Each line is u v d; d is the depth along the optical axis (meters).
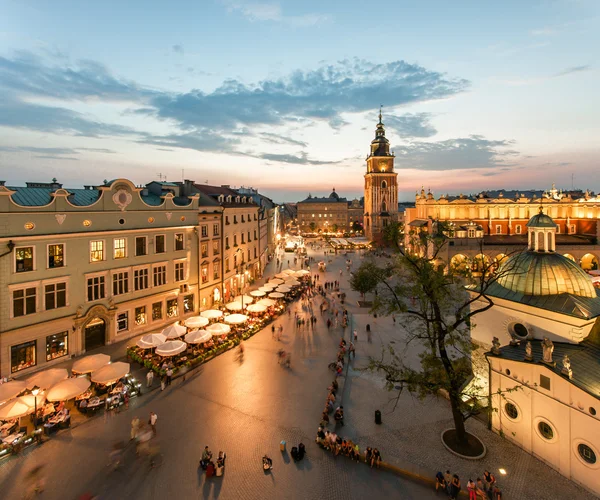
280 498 17.22
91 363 26.31
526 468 19.20
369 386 28.39
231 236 54.41
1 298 26.28
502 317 24.78
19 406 20.98
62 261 30.03
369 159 133.25
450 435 21.94
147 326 37.69
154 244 37.94
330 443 20.50
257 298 52.88
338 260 100.06
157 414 23.78
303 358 33.12
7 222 26.34
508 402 21.45
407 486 18.12
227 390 27.06
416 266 22.00
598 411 16.81
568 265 23.28
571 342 21.00
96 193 36.38
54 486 17.42
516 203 78.88
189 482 18.00
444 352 21.28
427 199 82.75
